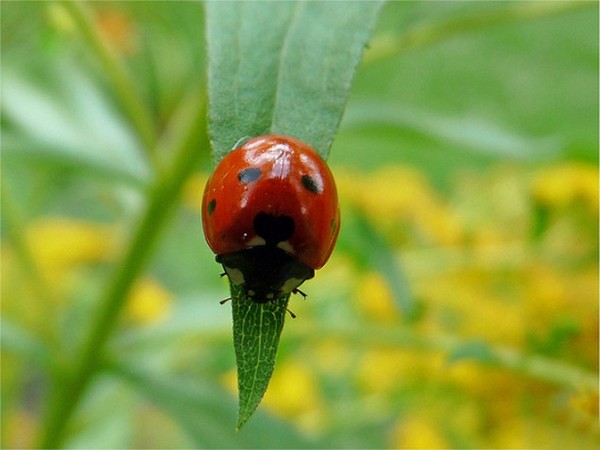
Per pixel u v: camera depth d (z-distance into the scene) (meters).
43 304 0.07
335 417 0.08
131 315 0.09
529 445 0.07
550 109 0.10
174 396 0.06
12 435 0.09
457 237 0.08
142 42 0.09
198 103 0.06
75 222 0.11
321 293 0.08
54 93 0.08
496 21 0.06
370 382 0.08
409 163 0.11
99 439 0.08
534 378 0.07
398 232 0.08
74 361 0.07
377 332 0.07
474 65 0.11
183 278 0.10
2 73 0.08
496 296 0.08
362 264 0.07
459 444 0.07
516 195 0.08
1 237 0.08
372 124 0.07
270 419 0.07
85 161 0.06
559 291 0.07
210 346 0.08
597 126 0.10
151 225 0.06
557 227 0.08
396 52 0.06
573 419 0.06
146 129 0.06
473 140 0.07
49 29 0.07
